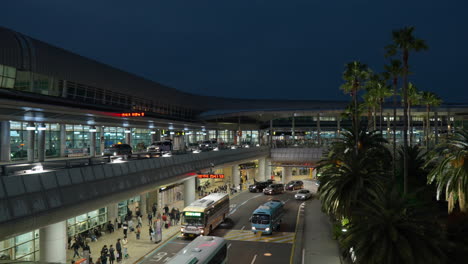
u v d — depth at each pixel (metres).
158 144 55.62
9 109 38.91
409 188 30.94
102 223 38.75
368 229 17.86
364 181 26.61
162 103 78.38
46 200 20.30
